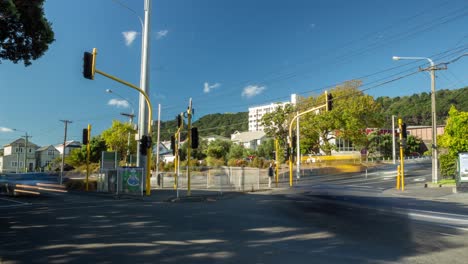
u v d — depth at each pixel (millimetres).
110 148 56094
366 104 49531
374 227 10297
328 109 25875
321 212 13242
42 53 16344
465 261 6762
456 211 14375
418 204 17047
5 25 14805
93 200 20156
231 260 6863
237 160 54062
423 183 32094
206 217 12734
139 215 13398
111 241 8609
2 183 26609
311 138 51250
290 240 8641
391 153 73562
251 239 8797
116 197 21500
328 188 13406
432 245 8062
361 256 7121
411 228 10172
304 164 50062
